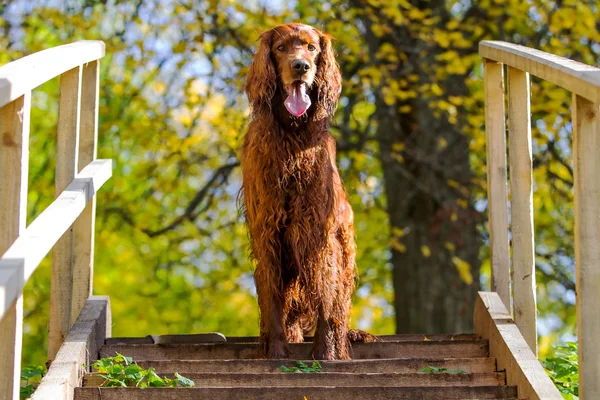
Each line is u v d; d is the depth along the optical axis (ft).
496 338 19.49
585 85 13.85
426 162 38.75
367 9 38.22
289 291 20.58
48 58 16.11
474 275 39.91
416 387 16.43
